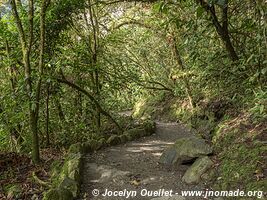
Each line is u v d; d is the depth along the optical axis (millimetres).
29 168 4977
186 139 5062
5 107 5625
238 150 4250
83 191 4203
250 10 4605
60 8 6098
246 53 5125
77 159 4805
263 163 3754
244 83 5332
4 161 5098
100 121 7828
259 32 4148
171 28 8289
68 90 7012
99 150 6164
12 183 4480
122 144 6723
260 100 4434
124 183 4391
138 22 9617
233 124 5129
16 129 6129
